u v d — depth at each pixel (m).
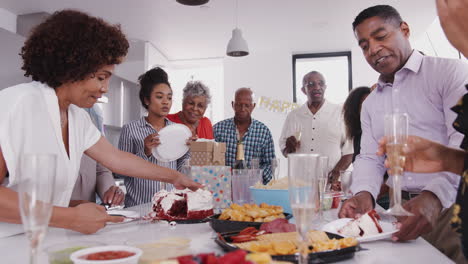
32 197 0.64
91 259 0.73
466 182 0.73
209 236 1.11
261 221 1.13
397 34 1.67
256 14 4.74
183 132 2.09
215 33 5.36
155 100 2.38
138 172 1.52
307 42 5.79
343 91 6.12
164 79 2.43
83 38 1.15
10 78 3.70
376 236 0.99
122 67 6.25
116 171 1.54
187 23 4.99
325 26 5.16
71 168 1.31
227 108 6.24
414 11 4.69
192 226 1.28
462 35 0.74
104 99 4.73
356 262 0.82
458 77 1.54
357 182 1.56
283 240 0.89
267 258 0.61
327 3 4.46
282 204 1.48
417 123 1.70
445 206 1.09
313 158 0.69
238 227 1.11
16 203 0.98
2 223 1.14
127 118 5.45
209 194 1.41
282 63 6.15
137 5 4.42
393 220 1.26
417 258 0.85
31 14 4.50
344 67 6.16
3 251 0.95
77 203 1.50
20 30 4.53
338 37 5.58
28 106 1.15
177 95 6.83
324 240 0.90
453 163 0.96
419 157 0.98
